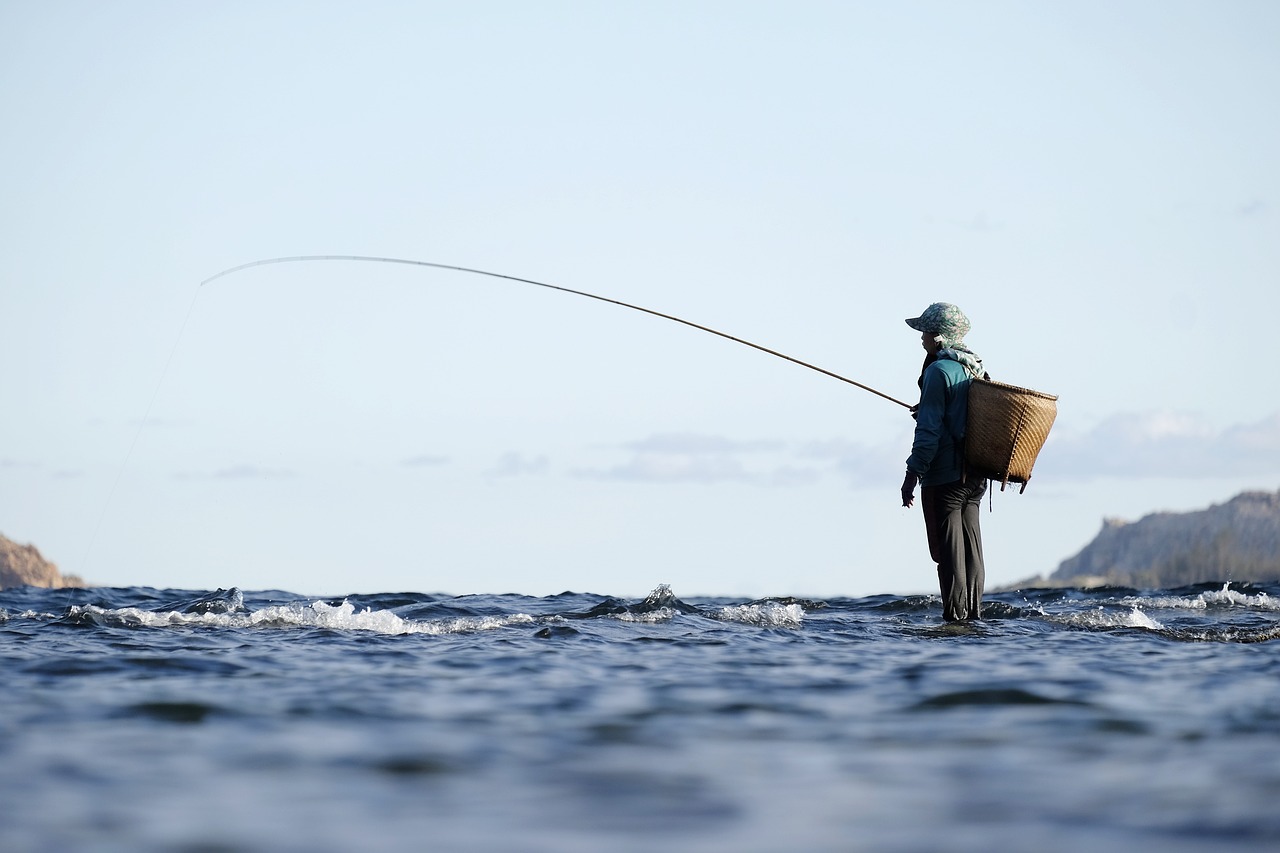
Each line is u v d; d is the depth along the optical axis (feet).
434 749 48.98
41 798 41.29
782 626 105.29
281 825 38.50
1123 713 57.00
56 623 102.22
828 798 41.86
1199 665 74.59
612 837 37.47
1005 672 71.20
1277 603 137.08
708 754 48.39
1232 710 57.67
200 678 68.69
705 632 97.81
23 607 128.36
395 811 40.14
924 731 53.01
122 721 54.70
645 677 69.56
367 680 67.92
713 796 42.09
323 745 49.73
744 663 76.38
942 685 65.67
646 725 54.29
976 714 57.06
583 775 44.86
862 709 58.34
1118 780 44.21
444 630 99.40
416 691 63.82
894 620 114.62
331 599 142.10
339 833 37.70
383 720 55.26
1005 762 47.11
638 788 43.06
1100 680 67.41
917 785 43.65
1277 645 87.97
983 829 38.32
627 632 97.25
